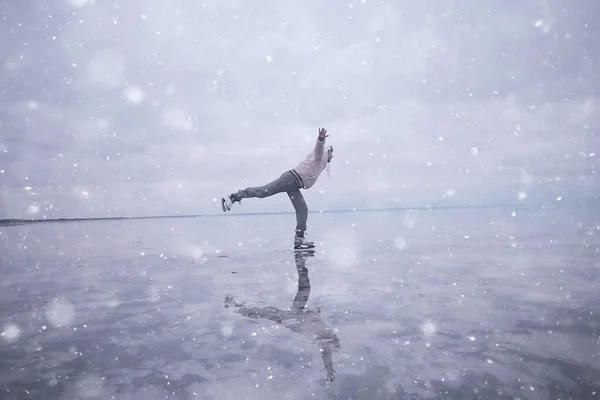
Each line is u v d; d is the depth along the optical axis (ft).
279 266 10.54
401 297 6.71
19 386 3.59
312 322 5.33
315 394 3.32
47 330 5.24
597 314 5.44
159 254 14.16
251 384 3.52
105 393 3.43
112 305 6.58
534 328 4.90
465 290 7.14
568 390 3.33
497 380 3.52
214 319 5.57
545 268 9.25
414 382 3.50
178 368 3.91
